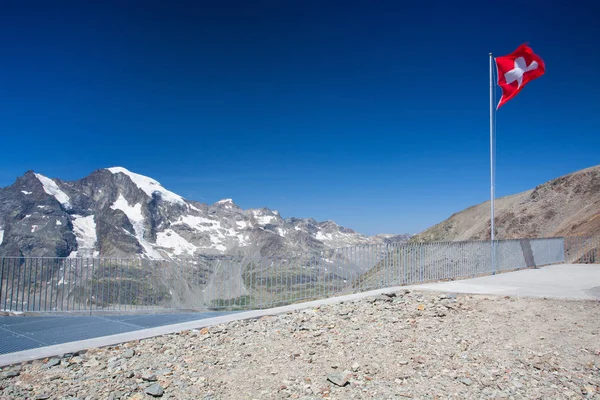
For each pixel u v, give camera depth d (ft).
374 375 22.33
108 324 36.22
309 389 20.51
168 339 29.76
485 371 22.48
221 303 48.39
